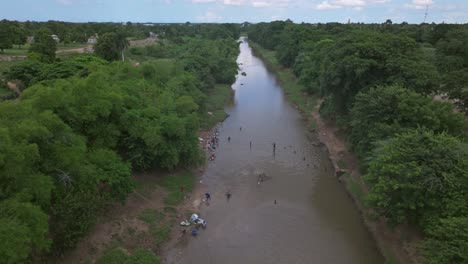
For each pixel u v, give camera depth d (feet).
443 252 69.21
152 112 128.26
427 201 84.02
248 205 124.57
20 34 337.72
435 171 85.20
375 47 156.25
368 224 111.14
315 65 248.52
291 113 229.66
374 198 91.50
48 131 79.87
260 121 213.87
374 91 128.26
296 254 99.91
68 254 86.58
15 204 66.59
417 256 89.10
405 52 160.86
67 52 330.95
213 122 205.57
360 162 133.59
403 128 110.01
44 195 75.05
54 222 81.41
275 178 144.15
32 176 74.69
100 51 258.37
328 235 108.37
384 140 105.81
